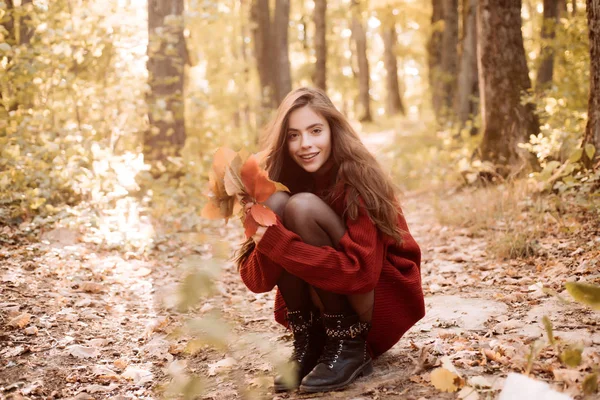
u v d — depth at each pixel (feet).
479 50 26.45
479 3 26.21
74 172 18.03
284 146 8.71
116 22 22.80
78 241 17.15
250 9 52.21
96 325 11.51
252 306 13.23
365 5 48.85
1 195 17.57
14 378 9.00
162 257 17.03
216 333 5.69
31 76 19.56
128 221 19.70
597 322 9.41
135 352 10.42
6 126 18.53
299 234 7.76
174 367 9.52
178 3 28.25
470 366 8.23
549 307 10.59
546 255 14.38
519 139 25.40
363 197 8.01
